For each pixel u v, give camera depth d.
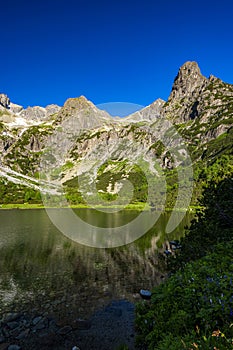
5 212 57.19
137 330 8.84
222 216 11.12
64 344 8.19
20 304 10.97
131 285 12.95
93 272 14.97
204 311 5.88
